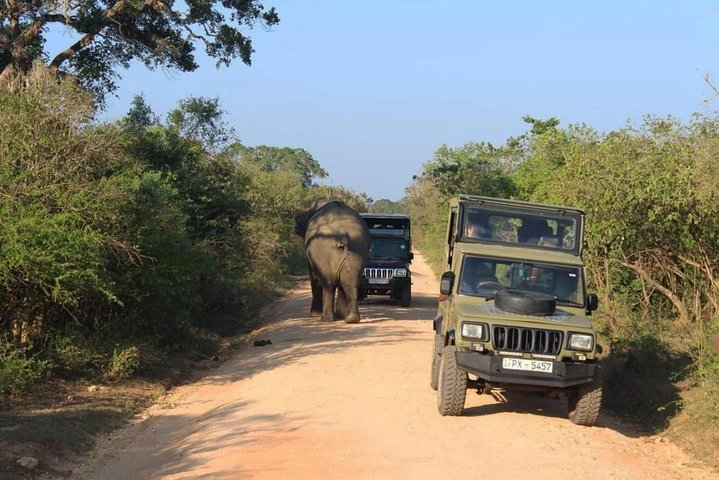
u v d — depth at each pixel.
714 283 13.91
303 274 38.75
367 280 24.00
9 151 11.93
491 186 36.44
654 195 13.30
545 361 9.70
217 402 11.69
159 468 8.34
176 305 15.17
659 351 12.75
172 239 14.13
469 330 9.80
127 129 18.72
